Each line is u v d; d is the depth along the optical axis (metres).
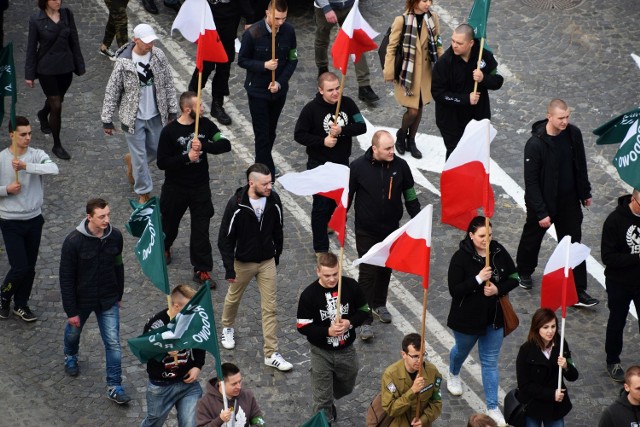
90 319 27.69
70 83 32.16
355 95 35.47
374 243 27.09
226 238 25.73
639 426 22.14
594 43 37.72
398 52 31.95
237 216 25.56
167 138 27.53
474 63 29.94
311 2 39.19
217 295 28.58
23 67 35.69
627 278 25.81
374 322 27.91
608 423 22.30
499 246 24.52
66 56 31.30
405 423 22.50
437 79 30.16
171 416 25.23
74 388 25.80
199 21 27.67
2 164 26.31
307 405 25.67
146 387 25.92
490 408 25.22
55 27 31.00
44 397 25.52
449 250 30.19
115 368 25.22
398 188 26.86
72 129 33.44
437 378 22.34
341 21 35.16
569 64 36.88
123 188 31.55
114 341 25.09
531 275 29.50
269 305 26.25
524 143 33.81
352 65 36.81
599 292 29.17
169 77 30.27
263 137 31.33
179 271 29.28
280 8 30.00
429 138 34.09
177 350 22.00
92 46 36.78
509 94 35.53
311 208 31.44
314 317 23.64
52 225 30.11
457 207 24.55
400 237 22.23
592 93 35.75
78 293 24.77
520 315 28.34
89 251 24.47
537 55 37.16
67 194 31.12
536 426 23.67
